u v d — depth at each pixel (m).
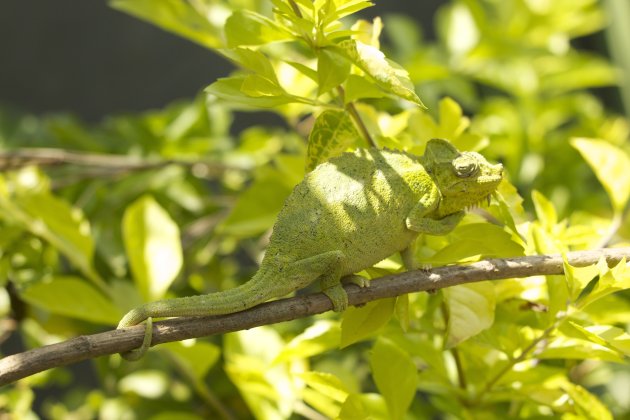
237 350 1.67
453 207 1.53
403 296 1.53
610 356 1.55
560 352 1.56
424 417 1.73
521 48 2.23
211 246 1.98
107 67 3.03
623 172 1.61
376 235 1.51
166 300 1.49
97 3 3.02
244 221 1.74
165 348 1.64
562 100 2.19
